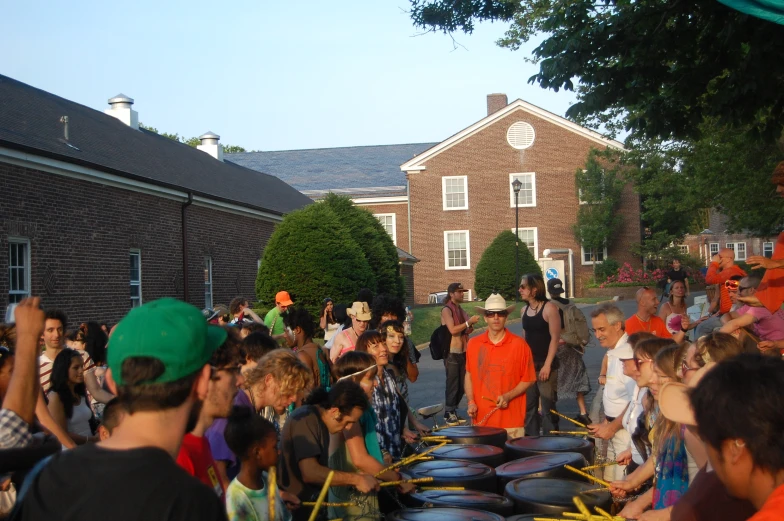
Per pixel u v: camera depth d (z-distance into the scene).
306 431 4.48
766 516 1.71
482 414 7.61
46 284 16.02
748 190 20.22
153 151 24.95
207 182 25.77
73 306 16.98
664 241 44.59
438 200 46.19
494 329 7.59
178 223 22.25
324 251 22.38
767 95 9.95
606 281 44.03
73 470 1.98
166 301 2.18
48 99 22.00
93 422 6.45
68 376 5.70
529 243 45.38
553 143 45.09
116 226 18.97
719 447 1.84
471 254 45.88
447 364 9.80
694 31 10.54
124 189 19.38
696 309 12.44
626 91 10.92
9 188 15.10
